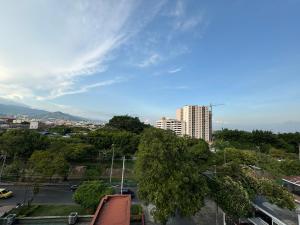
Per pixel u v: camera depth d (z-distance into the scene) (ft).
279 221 73.72
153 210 84.69
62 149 178.29
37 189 120.98
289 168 144.56
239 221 88.94
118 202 74.43
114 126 354.54
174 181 76.95
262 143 284.41
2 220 88.12
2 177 154.92
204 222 94.38
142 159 85.51
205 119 433.89
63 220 94.43
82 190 104.22
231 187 81.51
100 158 207.51
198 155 168.45
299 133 319.47
